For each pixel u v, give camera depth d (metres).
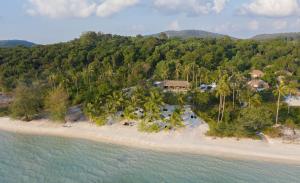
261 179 53.56
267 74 119.81
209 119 80.44
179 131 75.12
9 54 155.38
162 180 52.97
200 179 53.34
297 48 167.12
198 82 121.88
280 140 68.81
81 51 160.88
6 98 116.75
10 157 63.47
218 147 67.06
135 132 76.44
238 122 73.69
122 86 115.62
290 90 76.50
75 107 94.94
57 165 59.25
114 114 83.62
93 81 119.19
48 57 154.88
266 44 183.38
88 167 58.25
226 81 81.38
